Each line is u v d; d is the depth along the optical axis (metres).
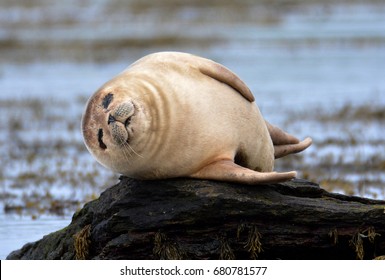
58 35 133.62
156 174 27.28
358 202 29.45
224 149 27.61
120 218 27.39
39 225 36.50
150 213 27.25
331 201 28.45
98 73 97.19
